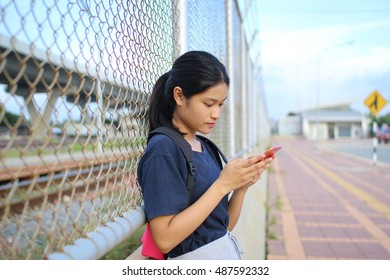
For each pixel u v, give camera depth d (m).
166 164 1.16
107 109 1.14
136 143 1.44
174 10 1.90
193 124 1.29
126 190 1.33
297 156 21.86
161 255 1.35
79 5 0.99
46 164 0.88
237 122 4.73
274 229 5.65
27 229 2.55
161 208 1.12
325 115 59.81
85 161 1.05
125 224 1.18
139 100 1.45
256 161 1.21
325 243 4.97
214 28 3.18
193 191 1.26
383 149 29.14
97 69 1.08
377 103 15.59
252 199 5.36
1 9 0.73
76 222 1.02
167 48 1.84
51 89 0.87
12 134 0.76
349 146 33.69
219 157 1.53
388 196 8.23
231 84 3.88
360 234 5.37
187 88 1.24
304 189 9.29
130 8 1.32
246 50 6.51
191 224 1.14
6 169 0.79
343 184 10.10
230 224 1.60
